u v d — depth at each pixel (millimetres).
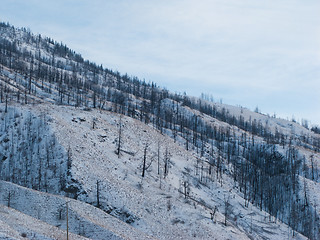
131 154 94750
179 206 71938
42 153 74062
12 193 56375
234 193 102938
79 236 44406
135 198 67688
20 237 35094
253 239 75562
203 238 62094
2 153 76125
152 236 57000
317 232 94125
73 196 61031
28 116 91812
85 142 84438
